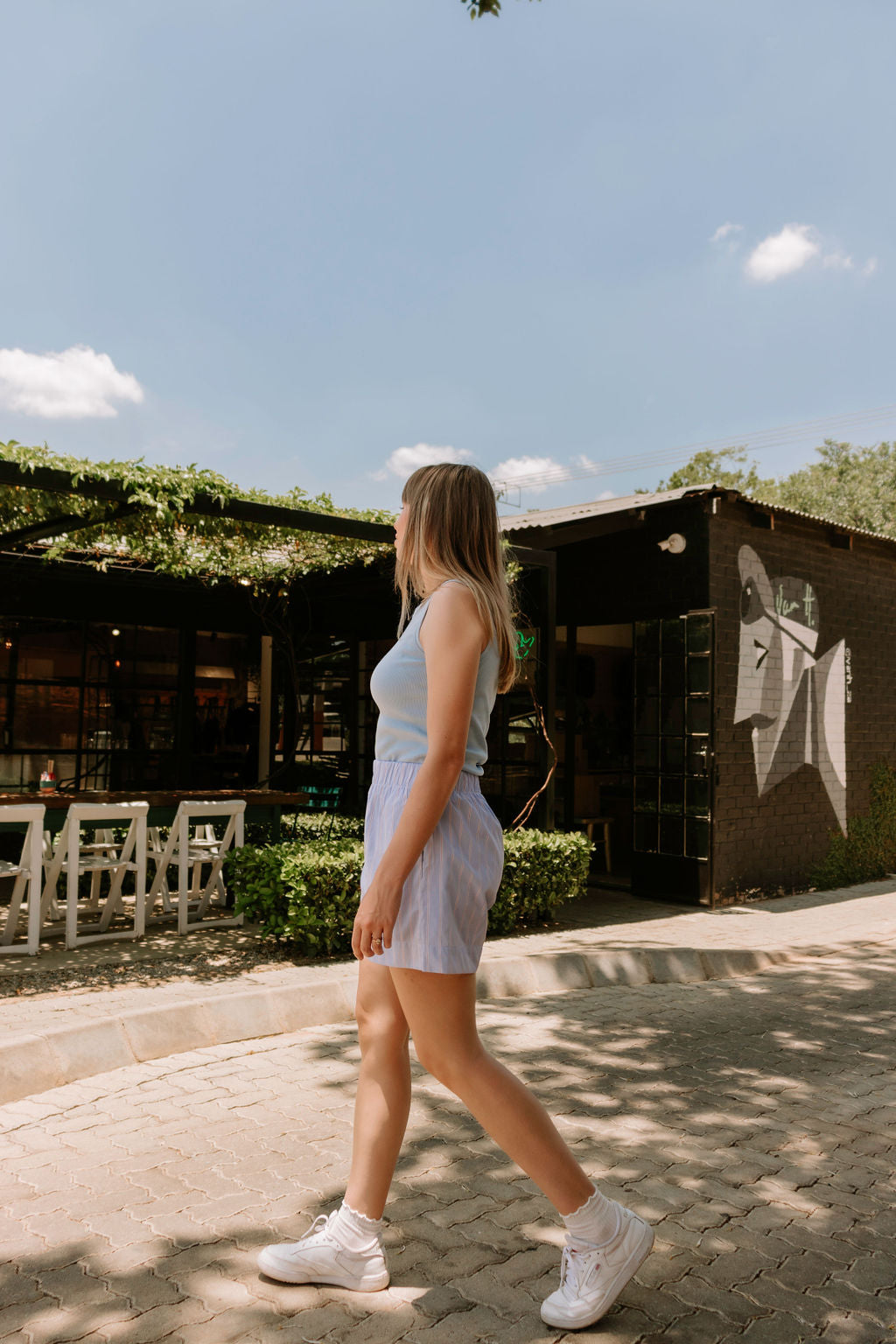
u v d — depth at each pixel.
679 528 8.99
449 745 1.82
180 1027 3.90
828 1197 2.67
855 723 10.44
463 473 2.05
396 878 1.80
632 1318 2.00
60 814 6.86
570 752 10.49
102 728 10.50
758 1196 2.66
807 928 7.66
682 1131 3.15
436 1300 2.04
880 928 7.73
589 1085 3.61
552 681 7.94
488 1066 1.92
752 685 9.12
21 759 9.94
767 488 42.16
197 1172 2.69
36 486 5.52
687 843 8.86
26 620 9.99
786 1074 3.83
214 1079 3.53
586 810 11.11
